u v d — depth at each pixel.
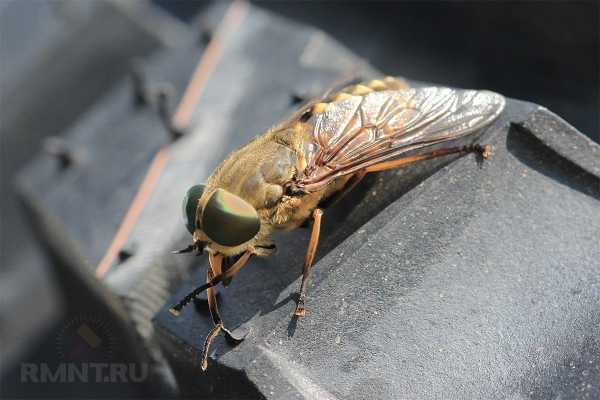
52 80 0.37
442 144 0.18
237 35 0.24
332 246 0.18
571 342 0.17
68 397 0.24
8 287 0.34
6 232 0.36
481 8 0.28
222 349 0.17
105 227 0.21
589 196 0.18
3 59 0.37
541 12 0.27
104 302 0.21
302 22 0.34
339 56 0.23
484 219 0.18
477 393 0.17
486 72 0.29
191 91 0.22
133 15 0.37
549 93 0.28
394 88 0.19
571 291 0.17
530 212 0.18
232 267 0.17
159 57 0.26
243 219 0.17
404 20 0.31
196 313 0.17
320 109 0.18
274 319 0.17
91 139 0.22
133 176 0.21
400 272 0.17
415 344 0.17
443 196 0.18
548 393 0.17
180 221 0.20
